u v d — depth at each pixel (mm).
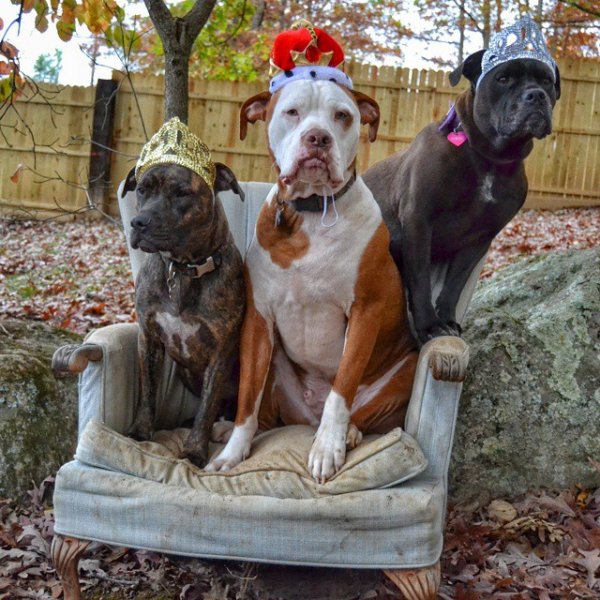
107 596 1373
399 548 1153
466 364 1235
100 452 1243
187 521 1181
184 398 1542
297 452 1271
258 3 5969
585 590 1367
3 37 1799
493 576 1403
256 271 1359
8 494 1611
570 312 1781
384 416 1391
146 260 1368
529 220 4762
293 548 1165
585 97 5250
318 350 1396
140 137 5078
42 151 5055
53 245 4328
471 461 1657
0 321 2037
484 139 1438
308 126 1217
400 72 5160
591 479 1668
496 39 1457
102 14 1875
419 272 1481
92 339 1344
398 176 1567
